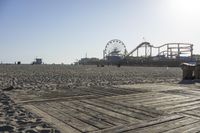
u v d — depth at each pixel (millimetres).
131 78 18719
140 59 119562
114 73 26906
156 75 23703
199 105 7051
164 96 8688
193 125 4992
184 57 112062
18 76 19516
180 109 6480
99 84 13328
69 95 8734
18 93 9164
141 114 5902
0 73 23969
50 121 5180
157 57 122625
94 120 5316
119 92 9680
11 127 4672
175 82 14773
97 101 7559
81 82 14523
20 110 6137
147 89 10711
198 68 16938
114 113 5977
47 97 8227
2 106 6617
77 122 5145
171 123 5137
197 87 11617
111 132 4508
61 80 15844
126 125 4945
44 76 19797
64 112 6016
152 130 4641
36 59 109750
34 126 4789
